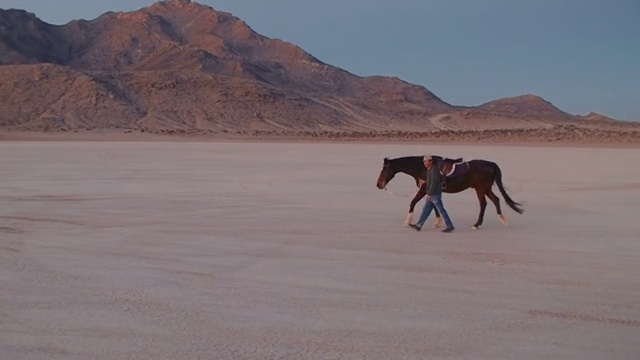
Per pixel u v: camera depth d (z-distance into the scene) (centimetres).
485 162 1741
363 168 4016
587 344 859
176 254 1392
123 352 821
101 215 1959
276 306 1015
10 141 9131
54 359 800
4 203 2234
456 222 1873
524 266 1296
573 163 4469
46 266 1274
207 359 797
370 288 1123
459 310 1002
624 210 2123
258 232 1675
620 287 1140
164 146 7512
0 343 852
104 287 1121
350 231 1698
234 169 3891
